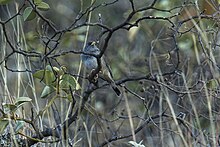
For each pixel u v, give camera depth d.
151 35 12.59
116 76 12.48
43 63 9.00
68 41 12.49
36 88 11.04
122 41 14.21
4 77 9.30
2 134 8.57
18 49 9.23
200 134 8.88
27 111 9.72
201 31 9.15
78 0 15.65
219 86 9.15
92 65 9.87
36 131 8.55
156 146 10.08
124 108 11.34
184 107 9.84
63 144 8.30
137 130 8.96
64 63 12.10
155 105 10.80
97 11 14.75
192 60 10.84
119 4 15.34
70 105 9.13
